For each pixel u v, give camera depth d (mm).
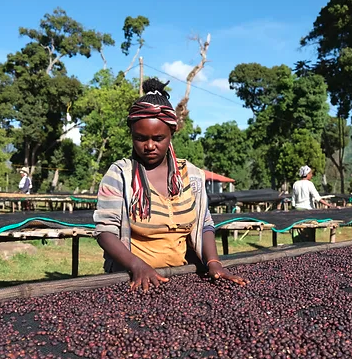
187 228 2514
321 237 14602
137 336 1673
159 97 2361
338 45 33031
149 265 2287
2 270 7504
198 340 1669
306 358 1537
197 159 35875
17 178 38375
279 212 7953
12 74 38312
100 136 29172
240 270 2791
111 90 28469
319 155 29547
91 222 5492
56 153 39188
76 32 40938
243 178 39938
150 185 2424
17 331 1705
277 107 32875
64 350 1576
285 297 2211
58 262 8500
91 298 2082
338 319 1899
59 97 37000
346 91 33438
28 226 5254
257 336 1688
